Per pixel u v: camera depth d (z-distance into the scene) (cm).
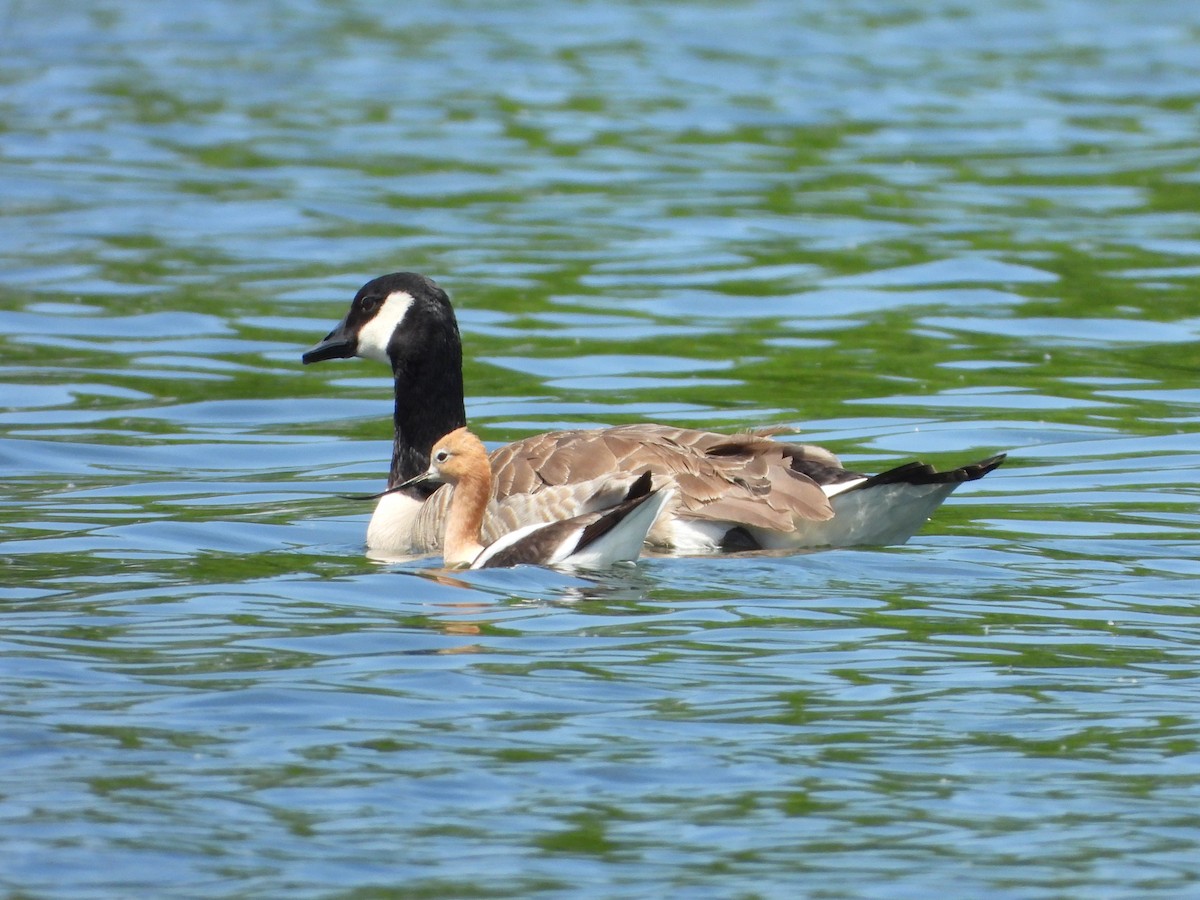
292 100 3669
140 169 3086
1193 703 1020
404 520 1518
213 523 1502
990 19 4662
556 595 1251
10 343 2150
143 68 3956
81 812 866
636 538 1322
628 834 847
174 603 1230
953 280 2464
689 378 2038
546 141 3344
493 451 1631
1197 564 1344
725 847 833
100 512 1534
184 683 1048
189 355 2136
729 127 3472
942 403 1928
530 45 4278
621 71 3981
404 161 3181
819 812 870
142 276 2455
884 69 4025
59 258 2530
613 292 2403
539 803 880
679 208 2873
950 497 1575
